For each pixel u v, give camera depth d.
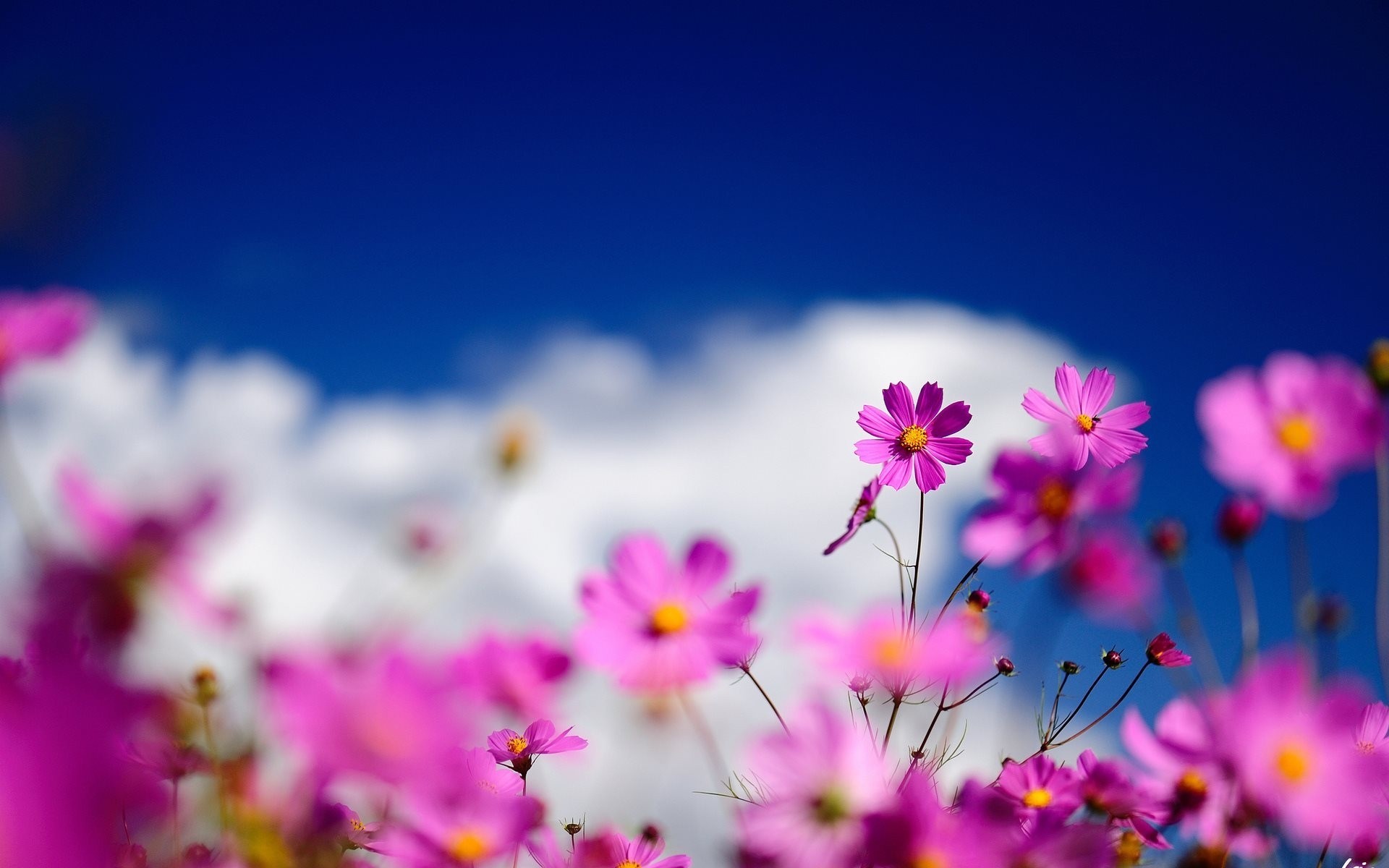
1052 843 1.50
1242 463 1.47
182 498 1.13
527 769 1.60
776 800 1.48
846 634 1.51
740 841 1.48
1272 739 1.45
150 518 1.11
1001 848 1.49
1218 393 1.48
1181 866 1.50
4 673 1.00
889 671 1.50
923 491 1.71
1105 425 1.67
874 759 1.49
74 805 0.93
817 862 1.47
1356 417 1.48
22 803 0.91
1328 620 1.48
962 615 1.55
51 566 1.06
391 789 1.46
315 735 1.19
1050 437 1.56
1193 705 1.52
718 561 1.52
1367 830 1.44
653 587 1.51
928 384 1.74
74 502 1.10
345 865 1.48
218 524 1.14
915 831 1.47
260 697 1.18
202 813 1.39
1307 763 1.45
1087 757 1.57
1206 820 1.51
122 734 1.04
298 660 1.19
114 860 0.94
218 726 1.33
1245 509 1.48
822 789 1.48
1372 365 1.49
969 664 1.51
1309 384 1.48
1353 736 1.46
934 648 1.51
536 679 1.43
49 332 1.42
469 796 1.50
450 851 1.50
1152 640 1.65
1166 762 1.52
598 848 1.61
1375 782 1.45
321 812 1.42
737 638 1.50
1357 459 1.47
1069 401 1.67
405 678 1.22
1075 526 1.49
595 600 1.51
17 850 0.90
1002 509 1.51
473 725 1.24
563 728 1.61
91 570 1.07
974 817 1.50
